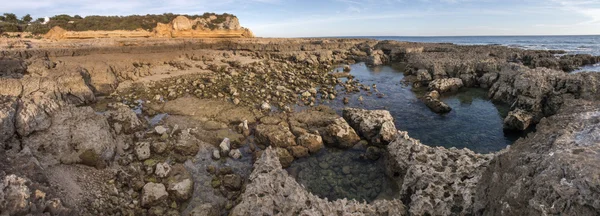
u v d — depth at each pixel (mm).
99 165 13523
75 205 11039
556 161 6145
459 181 10320
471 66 31812
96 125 14609
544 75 21938
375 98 27359
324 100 26109
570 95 20109
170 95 24531
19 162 10672
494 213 7059
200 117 20547
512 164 7520
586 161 5863
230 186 13195
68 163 13133
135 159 14906
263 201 10000
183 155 15586
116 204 11812
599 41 135125
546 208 5707
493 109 24469
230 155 15844
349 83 32406
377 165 15648
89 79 25203
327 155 16672
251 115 21078
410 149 13469
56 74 21984
